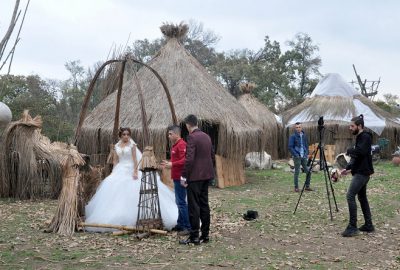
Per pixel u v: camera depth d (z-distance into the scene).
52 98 24.44
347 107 21.23
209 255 5.91
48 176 10.46
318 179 13.98
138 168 7.60
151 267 5.40
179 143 6.98
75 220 7.12
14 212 8.70
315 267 5.48
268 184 13.12
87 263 5.52
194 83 13.17
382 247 6.44
